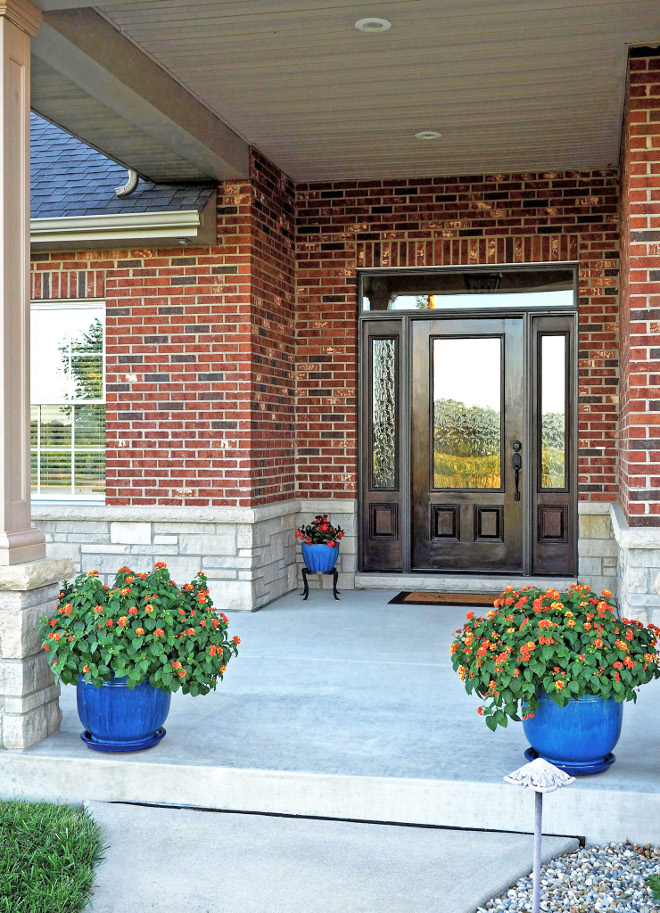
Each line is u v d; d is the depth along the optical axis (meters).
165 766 4.04
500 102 6.57
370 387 8.82
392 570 8.80
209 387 7.70
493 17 5.25
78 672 4.12
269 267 8.09
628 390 6.07
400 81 6.18
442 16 5.22
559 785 2.82
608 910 3.16
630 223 5.83
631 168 5.80
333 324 8.70
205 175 7.49
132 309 7.87
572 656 3.77
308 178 8.59
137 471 7.86
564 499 8.48
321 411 8.73
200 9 5.12
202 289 7.72
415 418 8.76
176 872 3.46
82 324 8.16
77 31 4.98
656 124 5.76
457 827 3.81
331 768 3.99
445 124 7.03
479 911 3.17
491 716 3.83
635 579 5.71
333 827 3.82
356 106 6.64
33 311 8.23
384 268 8.62
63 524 7.93
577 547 8.34
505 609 4.04
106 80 5.43
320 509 8.71
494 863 3.46
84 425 8.18
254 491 7.72
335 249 8.67
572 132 7.21
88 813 3.94
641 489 5.82
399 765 4.03
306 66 5.93
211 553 7.63
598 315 8.20
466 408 8.67
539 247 8.27
